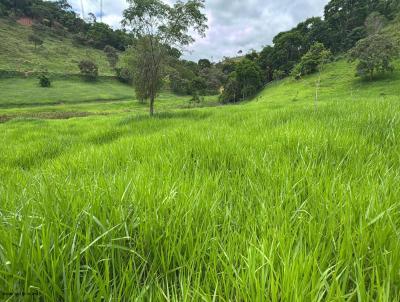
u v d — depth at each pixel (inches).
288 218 69.4
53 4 7746.1
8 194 94.5
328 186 83.5
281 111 349.7
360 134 171.2
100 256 56.4
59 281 50.4
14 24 6333.7
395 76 2388.0
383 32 3587.6
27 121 901.8
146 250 62.9
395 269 47.3
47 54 5575.8
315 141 147.2
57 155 261.6
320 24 4335.6
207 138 181.3
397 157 116.0
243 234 64.7
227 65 6240.2
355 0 4180.6
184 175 115.1
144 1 747.4
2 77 4266.7
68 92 4094.5
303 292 43.2
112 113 2593.5
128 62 829.2
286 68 4079.7
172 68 848.3
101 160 165.2
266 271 46.9
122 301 50.6
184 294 46.7
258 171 112.3
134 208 72.2
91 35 6934.1
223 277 48.8
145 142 210.8
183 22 791.7
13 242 52.7
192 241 61.2
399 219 63.6
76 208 70.2
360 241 55.5
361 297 41.9
